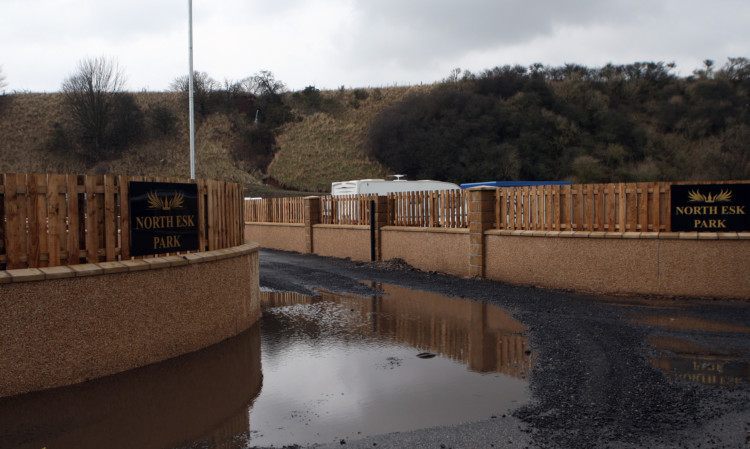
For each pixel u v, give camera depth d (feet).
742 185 29.86
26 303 16.08
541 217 36.11
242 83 251.19
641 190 32.01
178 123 215.51
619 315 26.66
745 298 29.58
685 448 12.76
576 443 13.10
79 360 17.39
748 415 14.56
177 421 14.73
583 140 188.34
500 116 191.62
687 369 18.35
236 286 24.47
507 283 37.78
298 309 30.14
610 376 17.78
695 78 232.94
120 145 199.31
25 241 16.79
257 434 13.97
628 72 240.32
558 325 24.89
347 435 13.87
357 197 55.98
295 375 18.63
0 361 15.65
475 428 14.11
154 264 19.52
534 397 16.16
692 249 30.50
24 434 13.76
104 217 18.75
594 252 33.35
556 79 245.24
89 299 17.54
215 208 24.06
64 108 214.28
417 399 16.26
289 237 70.38
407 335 23.94
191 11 72.02
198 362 20.04
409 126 192.85
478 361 19.88
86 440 13.51
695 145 189.78
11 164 180.34
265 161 199.41
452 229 42.63
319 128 219.41
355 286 38.01
